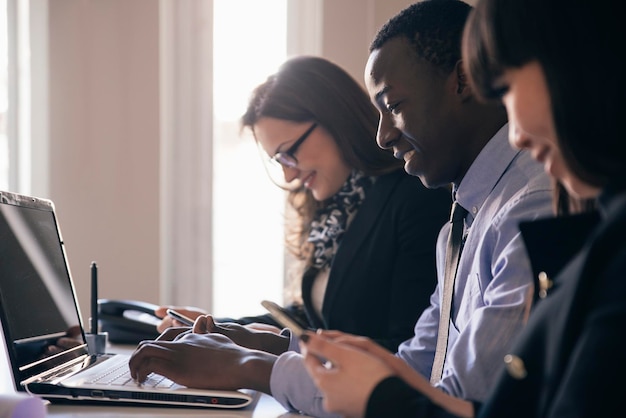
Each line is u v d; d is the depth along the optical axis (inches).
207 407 47.1
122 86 127.2
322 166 83.3
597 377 24.4
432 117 50.3
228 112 133.9
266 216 134.2
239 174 134.0
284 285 132.4
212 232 132.3
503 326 40.6
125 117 127.1
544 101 29.3
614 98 27.4
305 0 133.5
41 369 51.1
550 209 42.7
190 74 132.3
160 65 127.0
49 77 127.8
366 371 34.9
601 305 25.6
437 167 51.4
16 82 130.6
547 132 29.7
